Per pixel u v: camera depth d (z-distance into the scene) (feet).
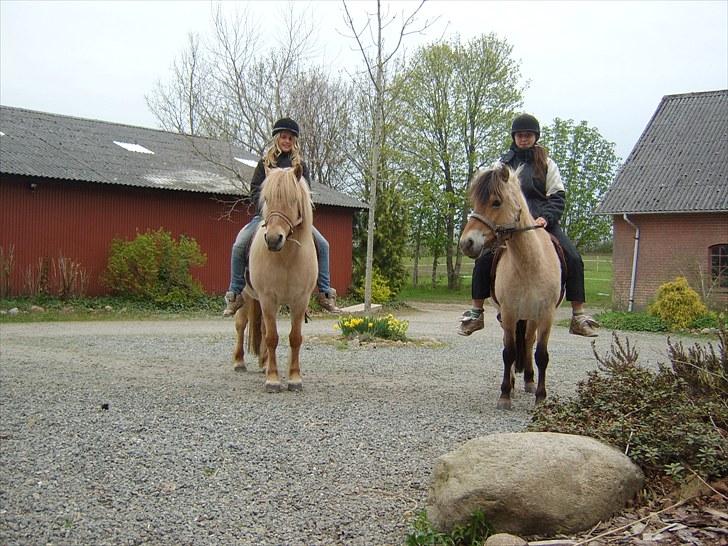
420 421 20.57
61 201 71.00
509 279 21.65
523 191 23.63
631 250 86.12
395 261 93.25
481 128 127.75
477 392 26.20
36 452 16.99
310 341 42.96
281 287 24.58
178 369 30.55
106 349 37.88
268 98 94.12
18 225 68.18
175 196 79.61
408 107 122.93
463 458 12.60
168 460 16.51
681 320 63.72
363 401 23.53
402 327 45.14
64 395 23.77
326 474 15.76
